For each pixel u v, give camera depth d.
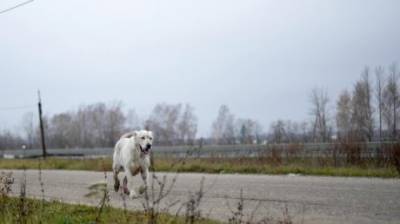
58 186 13.70
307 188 10.76
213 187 11.70
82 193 11.71
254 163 17.44
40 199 10.13
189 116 63.06
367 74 35.94
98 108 73.62
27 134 83.19
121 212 7.86
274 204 8.82
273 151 17.94
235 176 14.61
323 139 23.34
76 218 7.67
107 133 71.81
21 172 21.19
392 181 11.50
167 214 7.26
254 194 10.18
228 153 23.62
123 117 69.56
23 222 7.09
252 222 6.95
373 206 8.09
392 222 6.85
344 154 16.25
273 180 12.84
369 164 15.13
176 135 62.50
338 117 37.34
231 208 8.59
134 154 10.69
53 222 7.36
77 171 20.34
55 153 47.09
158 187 12.08
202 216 7.70
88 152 43.31
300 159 17.34
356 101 35.94
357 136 17.11
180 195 10.45
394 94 34.75
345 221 7.05
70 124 75.88
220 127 54.00
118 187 11.70
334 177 13.09
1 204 8.20
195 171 17.08
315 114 37.38
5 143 85.75
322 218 7.34
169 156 24.58
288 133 21.83
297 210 8.09
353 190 10.09
